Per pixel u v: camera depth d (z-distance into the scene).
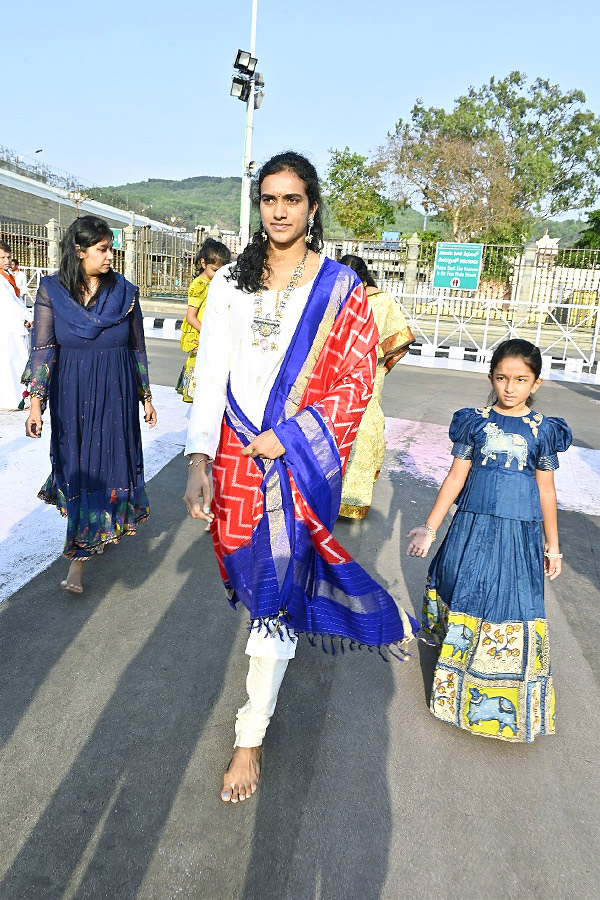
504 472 2.34
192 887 1.73
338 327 2.00
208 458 2.03
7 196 33.34
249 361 2.03
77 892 1.70
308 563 1.97
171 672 2.64
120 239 23.09
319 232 2.06
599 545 4.27
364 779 2.15
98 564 3.55
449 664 2.39
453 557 2.41
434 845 1.90
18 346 6.50
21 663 2.64
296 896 1.72
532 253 19.33
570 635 3.14
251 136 15.23
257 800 2.03
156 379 8.97
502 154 28.81
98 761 2.15
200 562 3.65
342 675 2.72
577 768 2.26
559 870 1.85
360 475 4.31
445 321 21.28
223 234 24.00
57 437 3.12
